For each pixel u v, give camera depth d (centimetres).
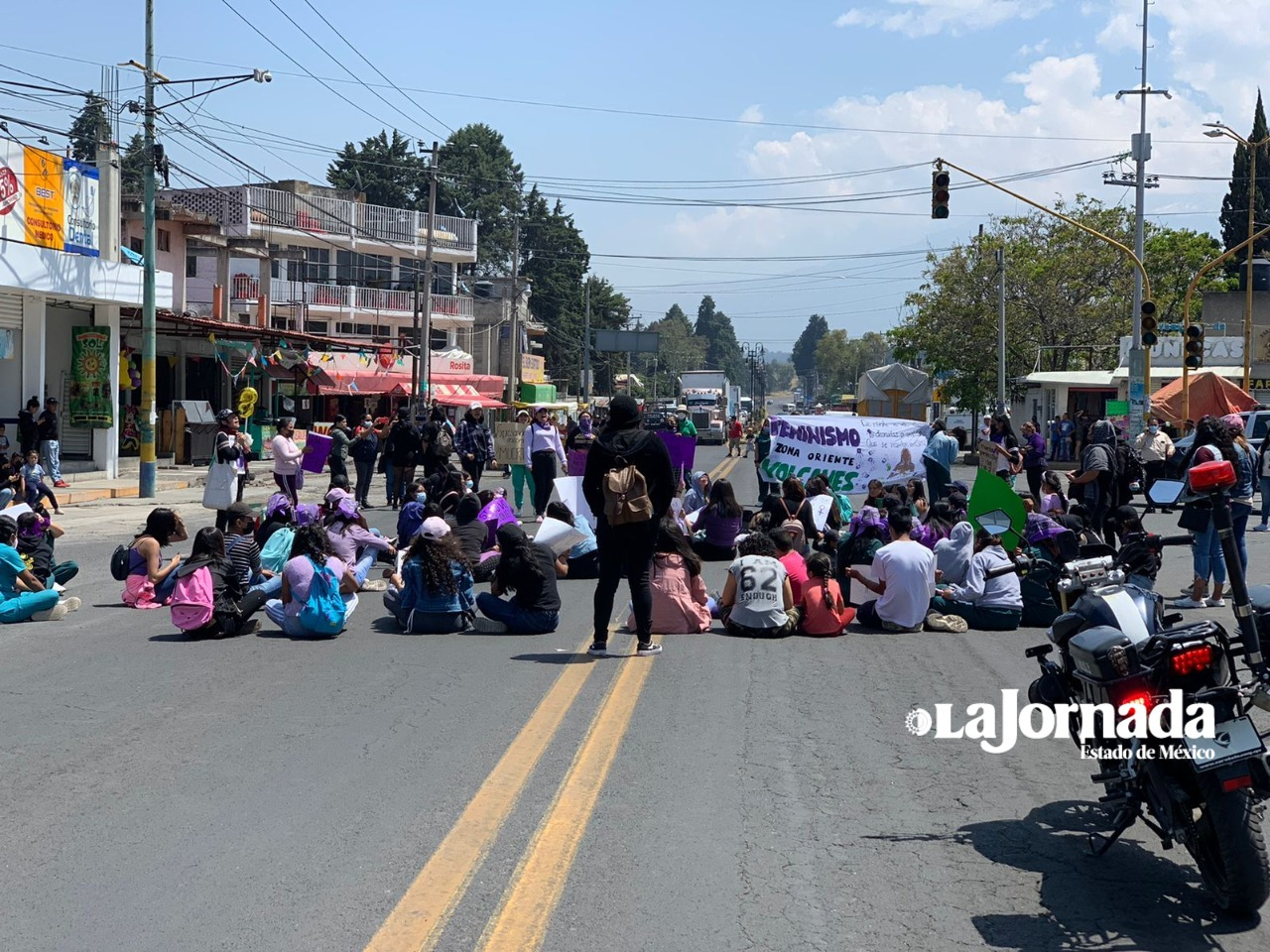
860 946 468
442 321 6219
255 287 5188
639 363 15725
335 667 973
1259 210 6756
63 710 826
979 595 1180
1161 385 4800
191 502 2561
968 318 5741
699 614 1144
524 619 1132
